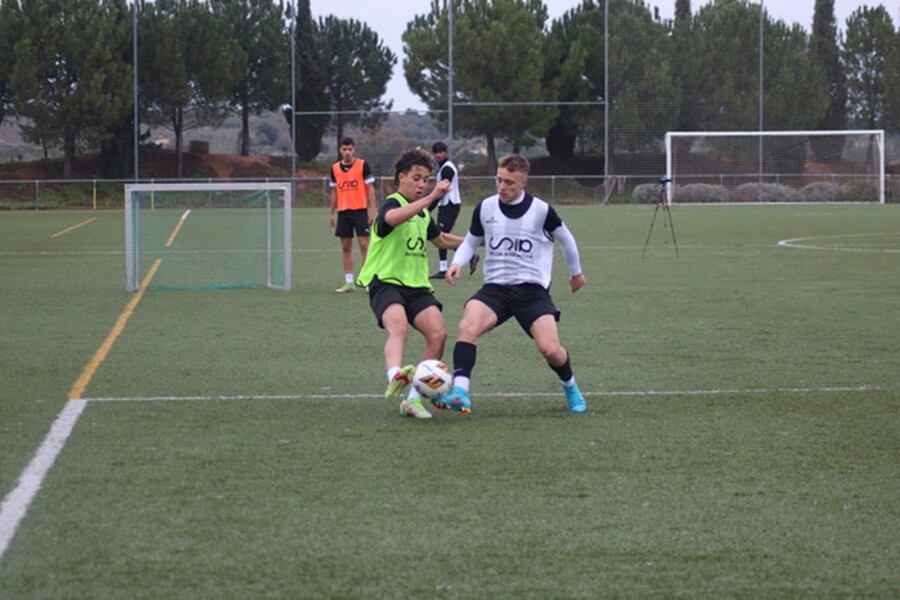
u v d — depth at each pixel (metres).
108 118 61.19
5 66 60.97
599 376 11.10
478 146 63.78
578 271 9.59
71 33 60.31
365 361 11.98
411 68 63.28
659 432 8.70
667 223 39.97
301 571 5.69
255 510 6.67
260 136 65.56
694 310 16.25
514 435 8.58
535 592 5.44
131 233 18.78
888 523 6.50
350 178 18.48
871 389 10.36
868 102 61.50
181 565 5.76
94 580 5.55
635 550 6.04
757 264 23.83
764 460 7.86
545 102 63.06
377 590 5.45
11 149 64.50
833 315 15.62
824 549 6.07
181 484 7.20
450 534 6.26
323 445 8.24
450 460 7.83
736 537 6.25
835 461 7.84
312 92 65.50
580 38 64.38
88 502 6.80
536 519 6.54
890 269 22.52
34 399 9.84
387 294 9.45
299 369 11.47
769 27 60.59
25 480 7.24
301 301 17.45
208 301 17.44
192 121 64.38
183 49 62.94
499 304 9.34
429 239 9.88
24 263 24.55
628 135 60.94
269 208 19.42
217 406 9.60
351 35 66.25
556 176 61.41
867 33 61.16
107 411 9.36
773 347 12.87
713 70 60.50
